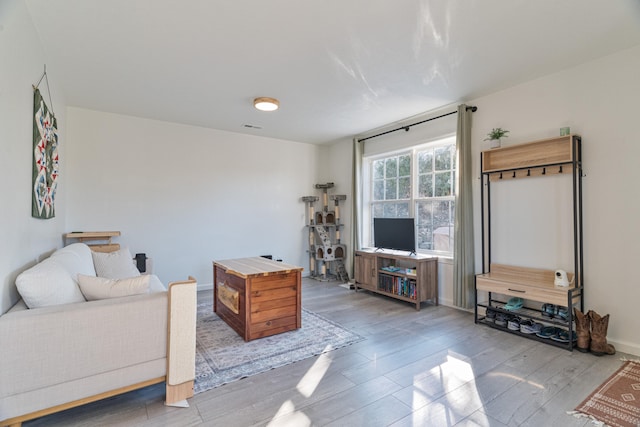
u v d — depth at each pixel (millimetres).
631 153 2588
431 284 4023
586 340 2609
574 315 2752
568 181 2955
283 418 1780
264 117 4402
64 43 2484
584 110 2842
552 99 3047
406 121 4539
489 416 1788
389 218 4625
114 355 1743
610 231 2693
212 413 1825
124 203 4316
